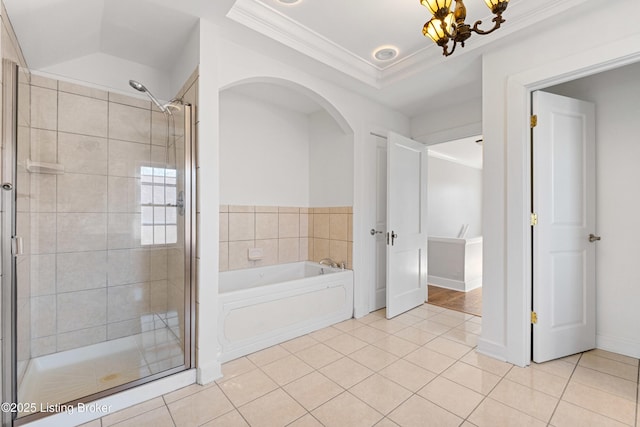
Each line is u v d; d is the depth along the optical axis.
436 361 2.17
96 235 2.20
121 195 2.29
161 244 2.22
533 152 2.14
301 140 3.71
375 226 3.37
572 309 2.26
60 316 2.06
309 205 3.74
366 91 3.02
